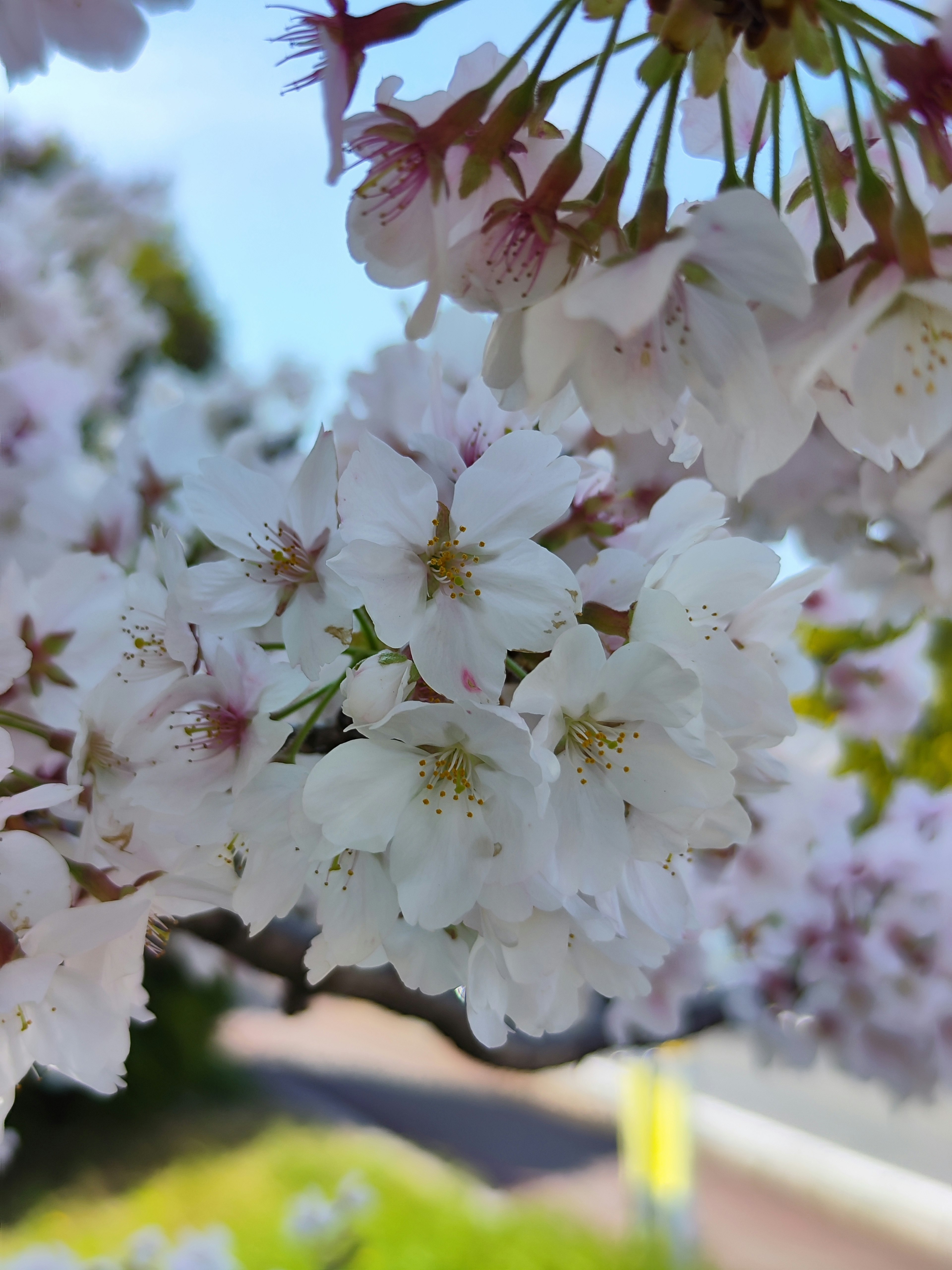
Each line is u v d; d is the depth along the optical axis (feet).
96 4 0.50
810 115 0.44
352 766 0.51
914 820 1.35
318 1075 6.33
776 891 1.14
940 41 0.43
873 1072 1.33
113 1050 0.60
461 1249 3.79
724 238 0.38
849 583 1.01
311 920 1.06
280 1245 3.86
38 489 1.06
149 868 0.64
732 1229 4.44
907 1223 4.54
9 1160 4.56
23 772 0.65
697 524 0.58
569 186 0.44
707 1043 6.50
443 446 0.59
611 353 0.41
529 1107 6.07
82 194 2.38
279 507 0.59
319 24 0.43
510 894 0.51
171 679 0.66
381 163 0.46
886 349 0.40
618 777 0.51
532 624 0.51
